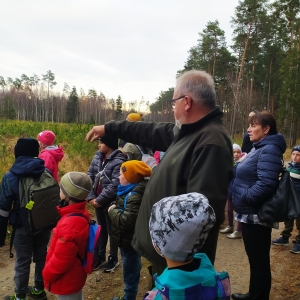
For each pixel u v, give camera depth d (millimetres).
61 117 77062
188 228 1423
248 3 32000
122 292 3453
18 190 2939
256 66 36844
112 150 4094
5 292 3410
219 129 1967
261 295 2889
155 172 2164
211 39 34469
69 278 2562
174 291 1388
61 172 7656
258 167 2838
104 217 4027
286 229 4938
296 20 31234
